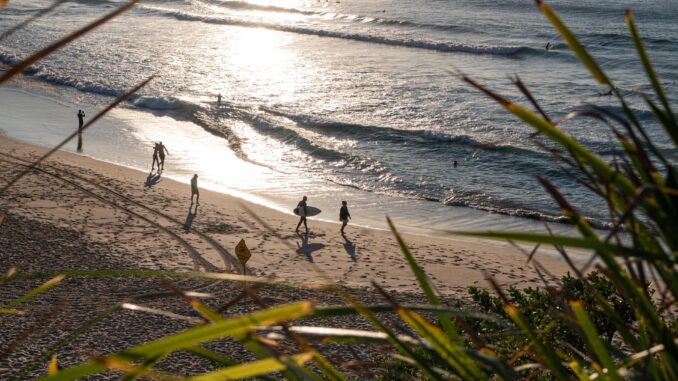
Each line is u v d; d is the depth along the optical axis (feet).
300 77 180.65
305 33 256.52
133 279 62.28
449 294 65.46
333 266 73.56
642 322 5.44
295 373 5.05
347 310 5.10
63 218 80.69
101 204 87.25
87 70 178.09
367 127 131.64
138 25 263.90
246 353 45.78
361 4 342.64
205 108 145.18
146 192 95.61
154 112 144.05
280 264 73.15
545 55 210.18
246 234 81.71
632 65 189.67
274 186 104.42
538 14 296.10
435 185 105.91
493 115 142.31
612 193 4.72
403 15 300.61
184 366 44.52
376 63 200.75
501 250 80.53
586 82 171.94
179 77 176.76
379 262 75.36
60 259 68.54
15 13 274.57
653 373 4.90
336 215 93.35
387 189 104.73
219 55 209.77
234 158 117.19
